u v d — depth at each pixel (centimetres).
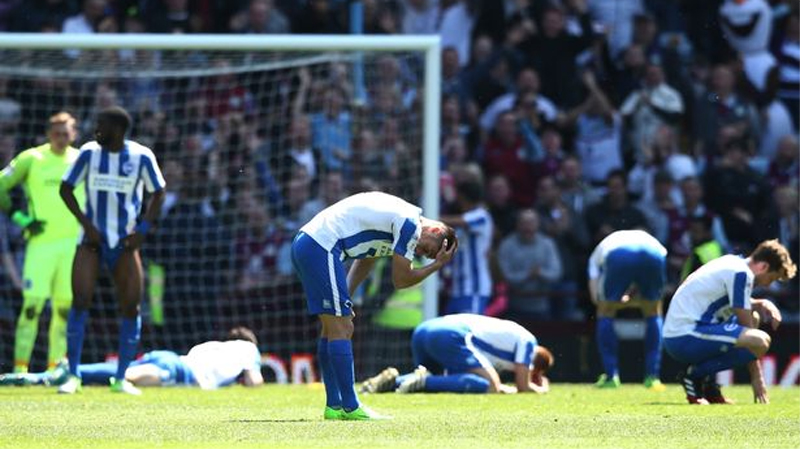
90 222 3962
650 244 4469
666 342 3712
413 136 5925
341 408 2917
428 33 6744
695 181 6094
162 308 5538
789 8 6981
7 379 4409
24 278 4694
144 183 4019
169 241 5631
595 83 6562
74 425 2753
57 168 4697
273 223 5703
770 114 6762
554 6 6612
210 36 5219
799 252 6153
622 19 6888
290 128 5975
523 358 4200
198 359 4475
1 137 5712
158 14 6444
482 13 6719
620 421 2911
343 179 5897
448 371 4219
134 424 2778
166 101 6034
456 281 5262
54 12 6538
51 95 5912
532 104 6338
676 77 6638
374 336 5353
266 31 6512
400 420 2884
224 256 5675
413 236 2767
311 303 2812
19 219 4712
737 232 6206
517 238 5822
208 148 5847
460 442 2331
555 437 2473
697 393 3675
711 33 6962
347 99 6025
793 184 6381
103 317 5409
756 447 2262
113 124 3938
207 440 2377
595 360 5441
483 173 6247
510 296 5700
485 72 6519
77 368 4062
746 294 3606
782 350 5447
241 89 6053
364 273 2953
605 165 6450
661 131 6425
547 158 6244
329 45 5297
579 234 6022
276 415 3088
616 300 4541
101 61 6012
